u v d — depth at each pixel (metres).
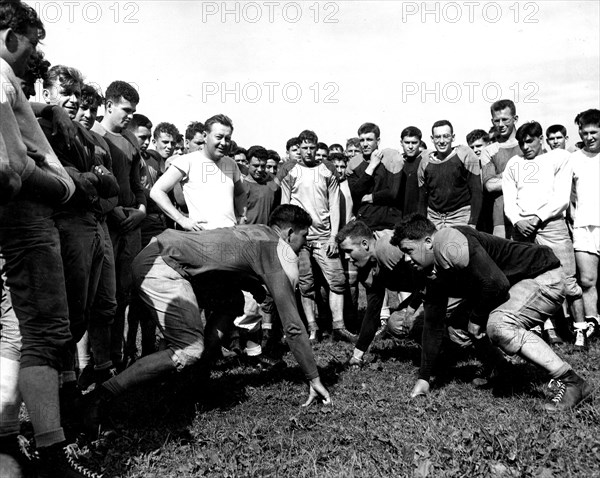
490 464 3.14
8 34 3.00
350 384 5.00
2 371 2.97
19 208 2.98
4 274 3.05
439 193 6.82
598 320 6.43
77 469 3.12
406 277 5.07
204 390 4.66
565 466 3.16
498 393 4.64
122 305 5.42
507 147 7.26
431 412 4.23
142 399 4.56
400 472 3.21
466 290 4.44
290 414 4.27
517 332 4.21
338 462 3.38
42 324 3.04
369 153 7.98
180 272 4.11
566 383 4.14
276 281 4.26
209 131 5.48
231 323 4.75
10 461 2.95
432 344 4.62
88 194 3.58
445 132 6.68
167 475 3.29
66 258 3.54
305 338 4.36
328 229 7.07
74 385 4.25
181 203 6.13
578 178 6.45
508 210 6.59
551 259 4.44
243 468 3.34
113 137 5.29
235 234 4.27
